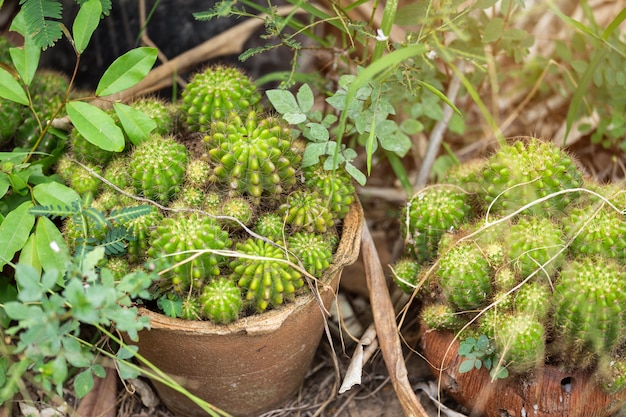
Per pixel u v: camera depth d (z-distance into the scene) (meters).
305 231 1.06
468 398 1.06
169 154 1.04
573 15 1.43
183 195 1.05
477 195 1.10
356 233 1.08
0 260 1.02
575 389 1.02
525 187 1.04
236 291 1.00
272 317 1.01
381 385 1.17
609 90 1.29
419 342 1.18
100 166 1.09
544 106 1.42
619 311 0.97
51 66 1.31
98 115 1.06
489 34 1.19
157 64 1.34
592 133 1.38
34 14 1.06
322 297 1.06
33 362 1.01
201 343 1.02
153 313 1.01
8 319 1.05
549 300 1.01
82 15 1.06
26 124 1.15
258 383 1.09
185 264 1.00
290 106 1.08
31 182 1.09
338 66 1.28
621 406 1.06
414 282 1.11
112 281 0.93
